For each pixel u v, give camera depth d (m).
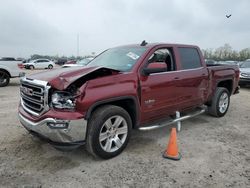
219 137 4.73
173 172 3.33
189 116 5.14
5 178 3.10
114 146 3.73
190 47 5.21
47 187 2.94
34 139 4.35
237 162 3.66
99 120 3.39
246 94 10.48
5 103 7.53
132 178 3.17
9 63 11.90
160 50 4.46
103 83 3.41
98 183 3.04
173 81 4.48
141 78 3.92
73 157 3.71
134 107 3.88
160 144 4.30
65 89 3.16
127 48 4.70
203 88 5.38
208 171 3.37
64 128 3.13
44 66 36.09
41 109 3.31
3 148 3.97
